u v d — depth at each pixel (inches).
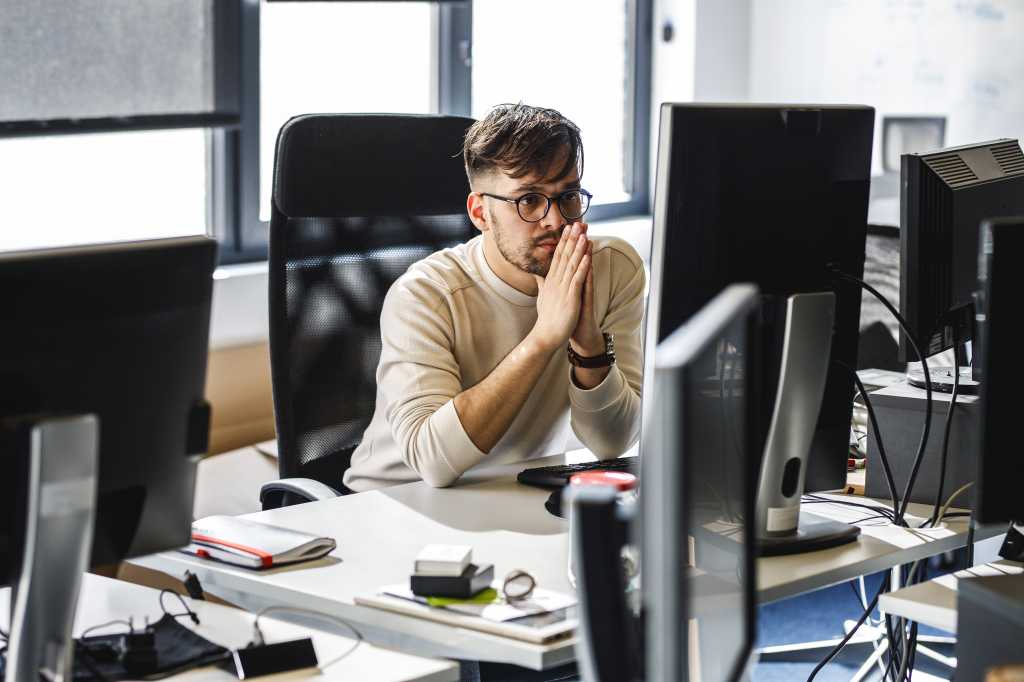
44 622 47.7
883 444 77.0
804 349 63.7
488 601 56.7
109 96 110.5
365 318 93.2
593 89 169.5
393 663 54.2
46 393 47.9
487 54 154.3
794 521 67.0
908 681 90.0
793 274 66.6
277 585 61.2
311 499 79.8
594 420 83.6
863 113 68.9
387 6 141.5
